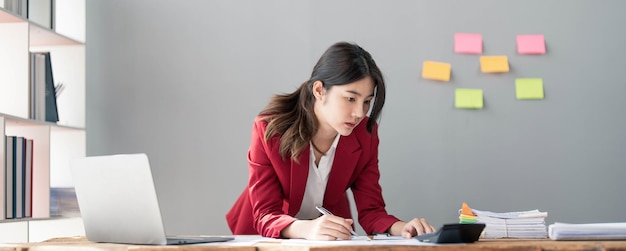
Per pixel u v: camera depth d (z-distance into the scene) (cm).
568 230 151
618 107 289
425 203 291
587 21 291
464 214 172
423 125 292
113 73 303
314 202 216
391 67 293
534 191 289
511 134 291
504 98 291
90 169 165
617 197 288
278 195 201
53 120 275
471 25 292
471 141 291
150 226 156
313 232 167
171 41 301
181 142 299
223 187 296
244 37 299
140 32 303
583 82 291
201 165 297
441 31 293
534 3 293
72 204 288
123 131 301
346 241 160
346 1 296
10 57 257
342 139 206
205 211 296
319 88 192
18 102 256
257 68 298
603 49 290
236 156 296
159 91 301
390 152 292
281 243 154
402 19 294
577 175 289
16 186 250
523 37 291
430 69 291
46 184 266
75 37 296
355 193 219
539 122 291
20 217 252
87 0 304
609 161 288
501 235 170
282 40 297
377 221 203
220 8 300
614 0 291
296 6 297
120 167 158
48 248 155
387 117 293
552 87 291
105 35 303
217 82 299
